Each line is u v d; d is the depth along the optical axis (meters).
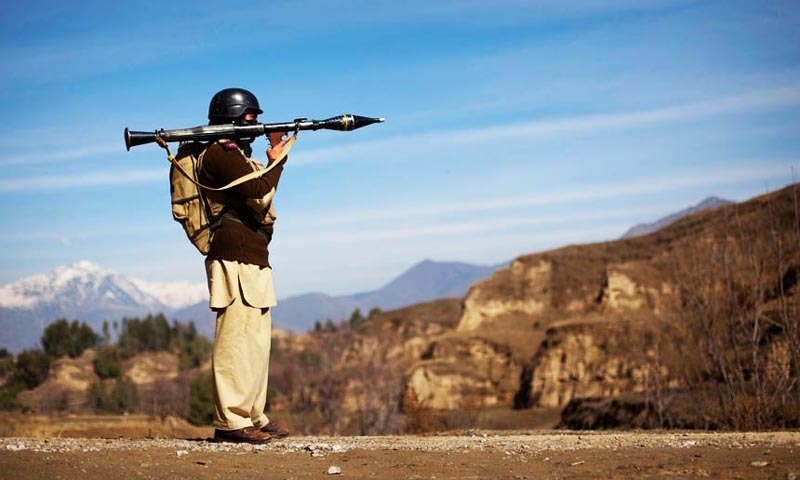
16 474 6.77
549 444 9.05
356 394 55.44
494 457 8.02
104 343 172.12
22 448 7.95
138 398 81.56
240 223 8.62
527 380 89.81
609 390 82.75
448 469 7.41
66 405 81.00
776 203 37.22
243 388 8.63
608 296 100.50
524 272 123.31
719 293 32.31
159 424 22.34
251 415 9.00
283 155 8.66
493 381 97.00
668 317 40.78
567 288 117.44
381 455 8.11
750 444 8.71
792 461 7.39
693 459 7.68
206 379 72.50
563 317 113.62
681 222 114.06
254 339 8.68
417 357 115.94
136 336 167.62
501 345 105.06
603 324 88.44
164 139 8.44
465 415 41.94
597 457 7.94
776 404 22.44
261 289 8.67
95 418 37.44
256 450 8.24
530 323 114.75
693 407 27.83
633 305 99.00
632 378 80.00
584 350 86.94
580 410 57.66
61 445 8.34
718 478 6.85
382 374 57.12
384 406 50.41
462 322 118.69
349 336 122.81
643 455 8.01
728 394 23.56
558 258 123.56
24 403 82.06
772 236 30.88
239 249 8.57
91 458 7.46
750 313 29.86
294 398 82.69
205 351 157.25
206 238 8.62
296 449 8.37
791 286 28.58
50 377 125.56
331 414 57.19
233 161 8.45
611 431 13.59
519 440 9.65
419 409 37.00
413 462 7.73
